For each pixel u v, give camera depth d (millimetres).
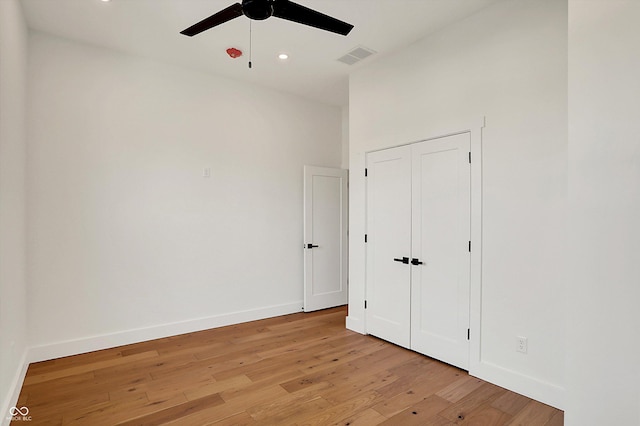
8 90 2295
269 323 4305
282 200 4727
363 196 3902
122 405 2385
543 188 2463
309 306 4836
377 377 2820
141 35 3230
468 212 2908
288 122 4801
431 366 3031
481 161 2818
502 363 2670
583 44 1744
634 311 1587
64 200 3236
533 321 2500
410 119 3400
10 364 2316
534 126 2512
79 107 3322
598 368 1689
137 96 3637
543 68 2471
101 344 3395
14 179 2498
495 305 2717
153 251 3711
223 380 2764
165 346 3500
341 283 5195
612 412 1646
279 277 4676
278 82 4402
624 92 1619
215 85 4156
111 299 3469
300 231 4898
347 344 3574
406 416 2264
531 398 2480
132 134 3600
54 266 3184
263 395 2531
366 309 3883
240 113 4352
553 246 2408
